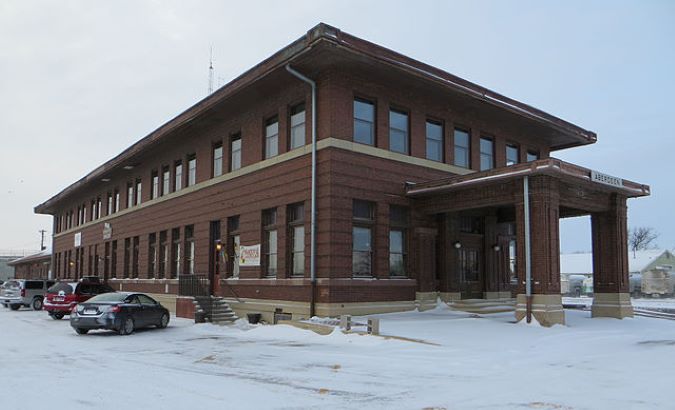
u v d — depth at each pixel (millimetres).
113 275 41312
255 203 24984
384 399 9180
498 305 25500
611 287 23688
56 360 13758
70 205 54469
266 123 25062
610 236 23766
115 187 42406
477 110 26500
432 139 25109
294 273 22734
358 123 22328
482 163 27250
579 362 12906
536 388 9977
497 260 26906
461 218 25828
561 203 20641
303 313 21469
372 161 22297
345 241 21125
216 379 11039
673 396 9234
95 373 11797
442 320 20266
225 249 27000
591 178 20562
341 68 21547
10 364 13117
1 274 106312
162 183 34438
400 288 22891
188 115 27891
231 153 27562
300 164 22391
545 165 18734
